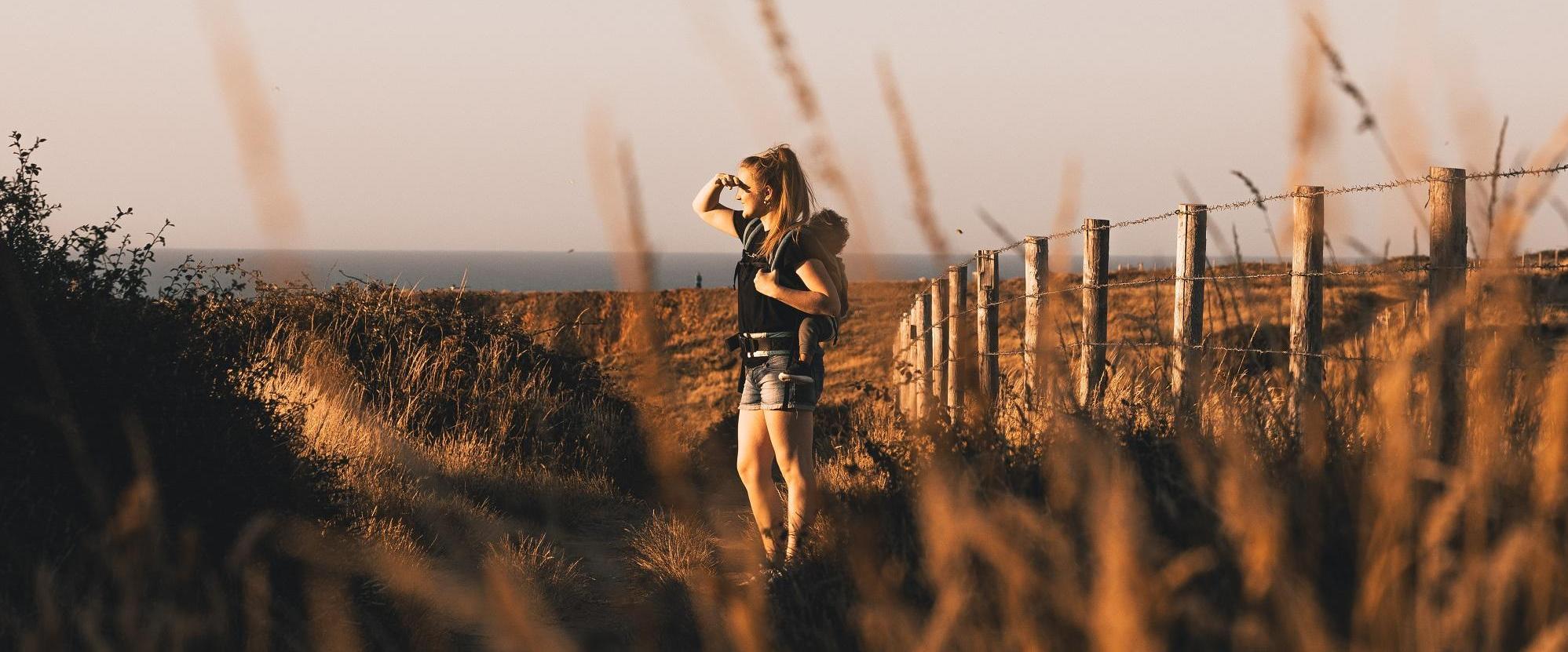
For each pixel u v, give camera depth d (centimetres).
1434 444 172
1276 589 144
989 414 250
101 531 253
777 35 106
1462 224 313
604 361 947
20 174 340
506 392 816
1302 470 191
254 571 279
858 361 948
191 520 300
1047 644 142
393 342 844
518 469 675
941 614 150
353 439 604
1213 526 175
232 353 395
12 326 296
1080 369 477
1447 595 138
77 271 343
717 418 871
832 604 219
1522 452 165
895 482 255
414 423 745
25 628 215
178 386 345
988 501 191
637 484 707
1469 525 151
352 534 391
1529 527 142
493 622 159
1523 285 154
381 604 313
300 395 645
